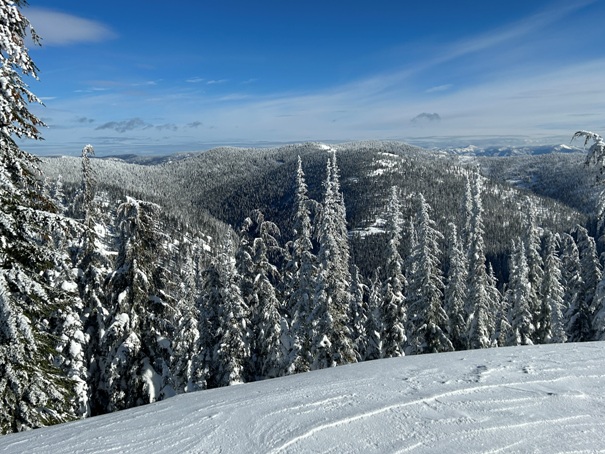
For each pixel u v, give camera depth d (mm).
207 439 4590
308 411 5203
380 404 5305
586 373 6340
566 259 36719
